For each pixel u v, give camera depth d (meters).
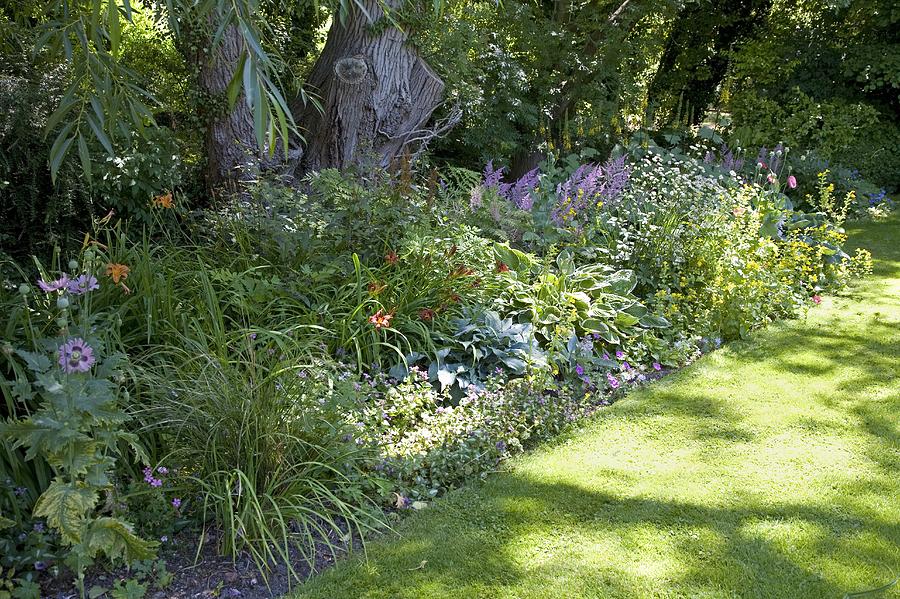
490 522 3.08
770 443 3.75
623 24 10.26
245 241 4.85
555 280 5.07
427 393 3.89
